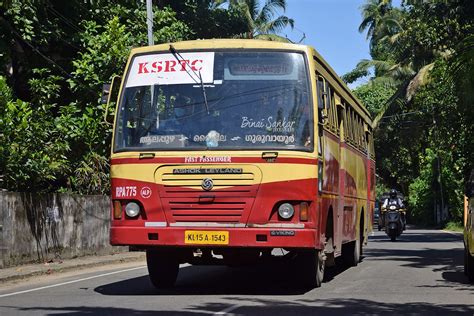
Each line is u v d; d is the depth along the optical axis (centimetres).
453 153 2966
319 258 1241
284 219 1104
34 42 2477
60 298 1152
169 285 1289
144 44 2622
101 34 2536
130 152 1146
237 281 1381
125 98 1180
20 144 1877
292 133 1124
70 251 2020
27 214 1812
